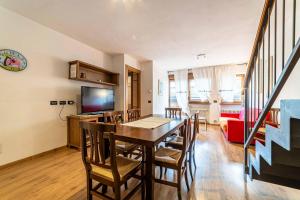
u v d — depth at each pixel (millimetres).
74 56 3357
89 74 3762
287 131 993
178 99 6348
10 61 2340
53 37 2934
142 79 5258
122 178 1299
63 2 2119
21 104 2484
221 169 2311
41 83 2750
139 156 2305
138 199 1646
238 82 5441
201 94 5910
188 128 1854
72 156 2723
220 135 4285
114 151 1209
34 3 2152
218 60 4977
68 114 3221
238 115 4930
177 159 1679
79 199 1611
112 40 3402
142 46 3771
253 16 2420
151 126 1994
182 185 1911
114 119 2520
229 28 2814
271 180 1604
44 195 1664
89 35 3170
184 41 3432
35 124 2666
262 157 1519
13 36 2377
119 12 2338
